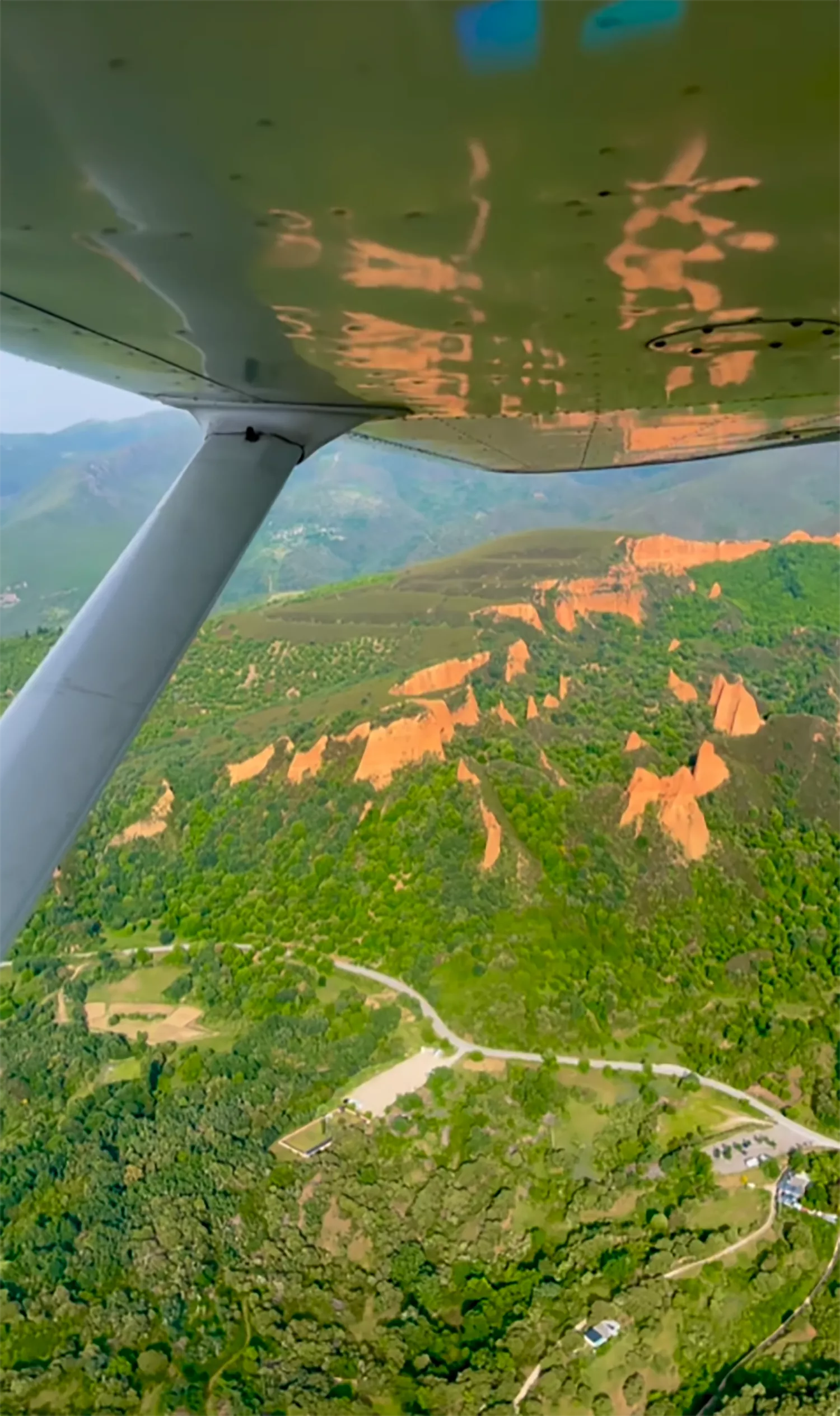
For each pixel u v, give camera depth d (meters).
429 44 0.95
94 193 1.41
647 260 1.74
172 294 2.01
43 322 2.38
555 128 1.15
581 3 0.86
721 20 0.89
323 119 1.14
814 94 1.05
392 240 1.61
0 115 1.14
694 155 1.24
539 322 2.27
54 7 0.89
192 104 1.10
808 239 1.62
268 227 1.55
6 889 2.35
